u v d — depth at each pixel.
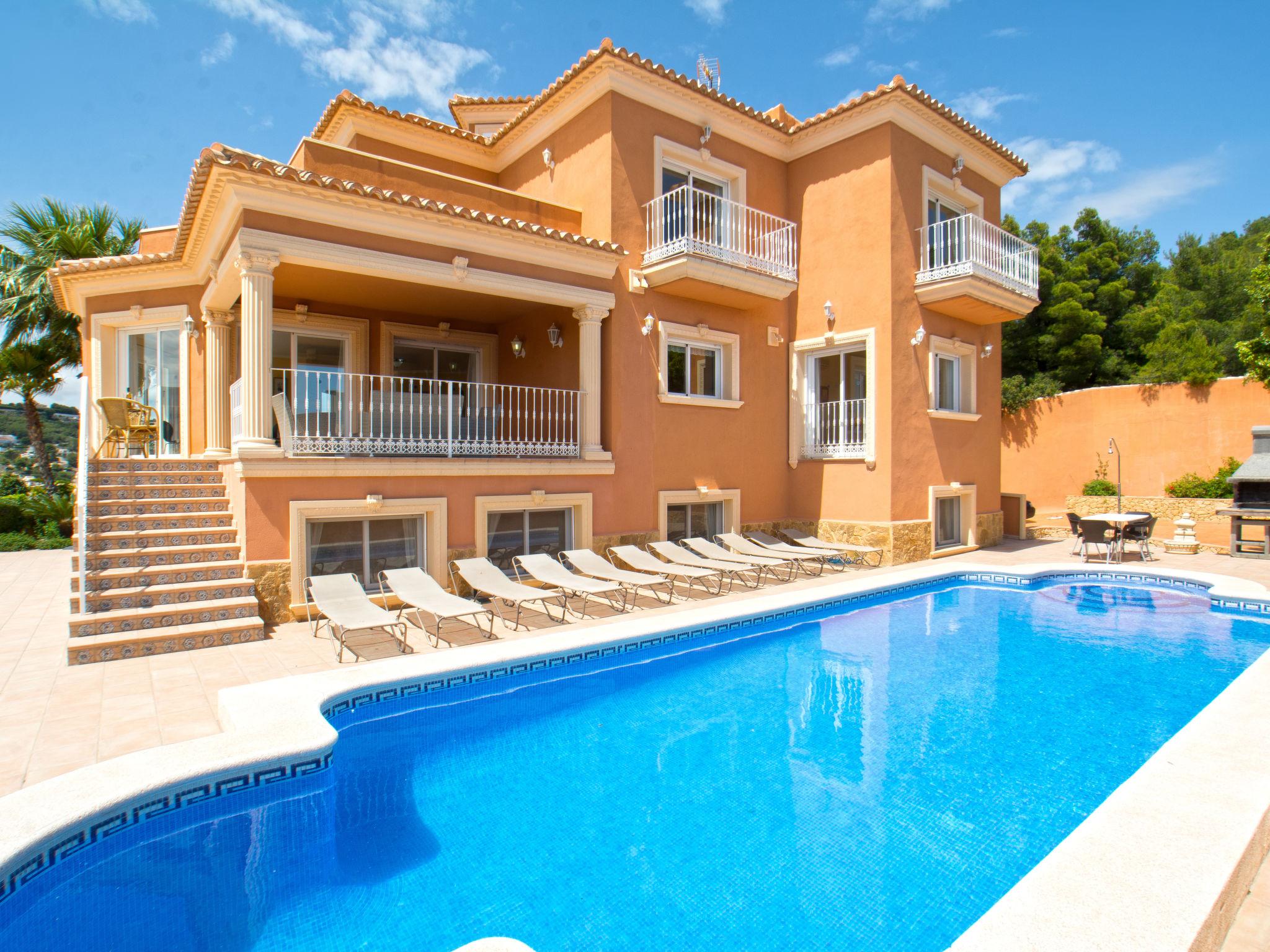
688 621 8.22
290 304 11.91
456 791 4.84
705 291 12.53
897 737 5.71
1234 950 2.79
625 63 11.57
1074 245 30.02
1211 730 4.63
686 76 12.27
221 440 11.50
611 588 9.10
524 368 13.52
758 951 3.17
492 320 13.96
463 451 10.65
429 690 6.25
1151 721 6.00
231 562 8.26
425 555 9.73
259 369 8.41
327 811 4.55
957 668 7.59
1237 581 10.82
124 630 7.13
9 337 19.91
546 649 6.98
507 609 9.48
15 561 14.24
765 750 5.48
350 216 9.01
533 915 3.48
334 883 3.77
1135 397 20.25
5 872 3.21
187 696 5.82
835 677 7.33
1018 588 11.84
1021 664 7.70
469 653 6.79
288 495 8.54
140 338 13.27
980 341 15.53
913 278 13.54
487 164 14.72
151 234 14.32
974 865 3.86
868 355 13.38
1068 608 10.46
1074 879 2.94
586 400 11.45
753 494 14.01
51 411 26.25
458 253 10.03
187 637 7.21
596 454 11.45
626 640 7.57
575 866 3.91
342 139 13.56
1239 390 18.69
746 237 13.64
